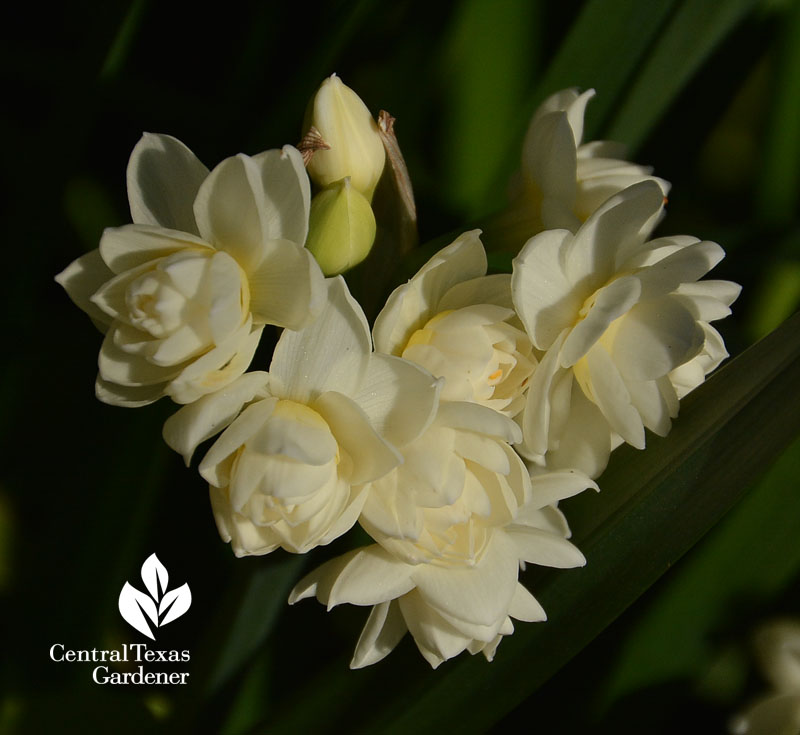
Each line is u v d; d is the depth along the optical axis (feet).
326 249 1.14
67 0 1.36
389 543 1.12
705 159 1.41
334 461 1.09
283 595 1.19
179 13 1.39
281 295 1.08
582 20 1.29
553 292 1.14
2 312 1.27
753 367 1.15
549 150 1.18
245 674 1.19
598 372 1.14
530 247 1.12
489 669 1.17
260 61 1.34
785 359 1.15
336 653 1.30
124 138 1.35
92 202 1.33
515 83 1.37
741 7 1.28
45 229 1.26
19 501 1.29
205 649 1.20
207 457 1.07
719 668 1.29
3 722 1.24
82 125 1.25
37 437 1.30
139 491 1.24
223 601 1.20
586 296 1.15
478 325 1.12
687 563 1.27
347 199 1.13
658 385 1.15
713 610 1.27
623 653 1.28
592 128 1.30
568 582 1.17
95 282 1.11
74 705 1.24
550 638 1.17
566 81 1.30
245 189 1.08
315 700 1.19
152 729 1.23
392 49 1.38
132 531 1.25
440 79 1.37
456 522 1.12
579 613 1.17
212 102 1.36
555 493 1.14
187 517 1.31
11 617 1.27
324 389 1.10
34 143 1.27
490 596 1.13
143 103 1.33
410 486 1.11
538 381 1.13
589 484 1.15
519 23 1.36
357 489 1.10
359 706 1.18
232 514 1.10
